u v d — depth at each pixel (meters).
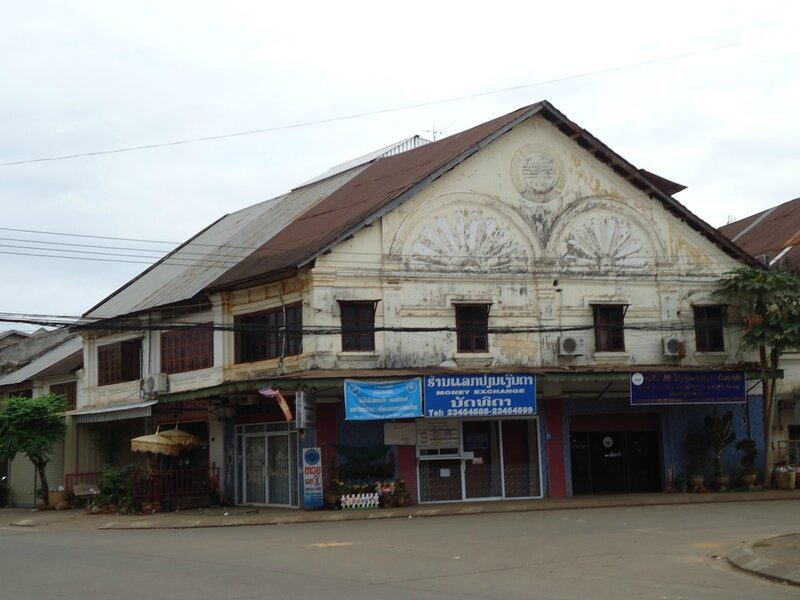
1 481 40.47
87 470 36.72
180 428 33.81
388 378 26.95
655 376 29.62
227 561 15.98
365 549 17.30
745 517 22.59
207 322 31.78
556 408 30.45
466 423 29.55
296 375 26.92
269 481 29.80
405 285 29.00
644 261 31.59
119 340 36.09
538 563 15.05
